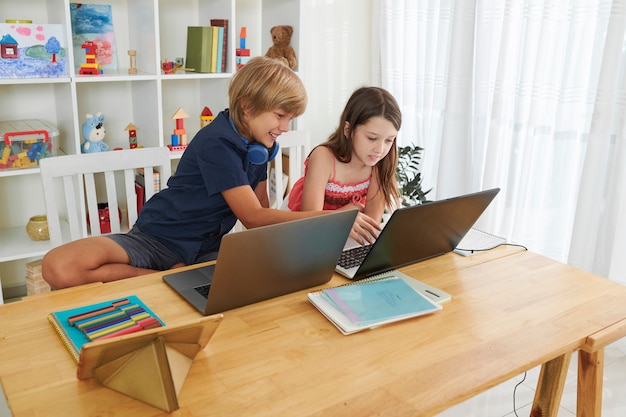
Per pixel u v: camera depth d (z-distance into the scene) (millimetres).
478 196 1613
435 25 3119
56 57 2564
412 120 3387
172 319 1326
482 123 2930
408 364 1182
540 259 1737
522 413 2105
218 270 1274
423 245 1636
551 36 2582
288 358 1188
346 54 3545
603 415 2119
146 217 2012
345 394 1082
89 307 1346
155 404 1026
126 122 3123
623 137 2377
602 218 2506
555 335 1312
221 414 1021
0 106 2771
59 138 2904
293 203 2223
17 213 2959
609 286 1570
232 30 2941
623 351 2533
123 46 3018
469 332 1312
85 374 1081
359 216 1800
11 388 1071
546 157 2713
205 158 1800
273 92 1699
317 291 1479
